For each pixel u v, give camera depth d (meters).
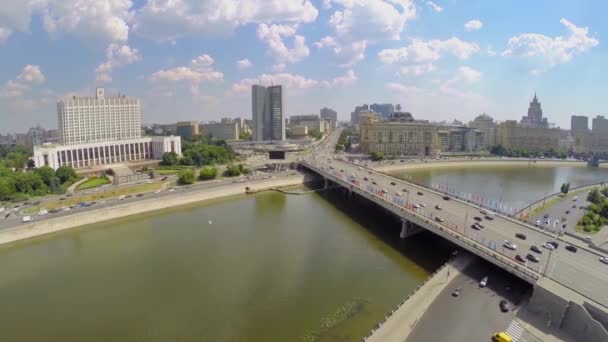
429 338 61.50
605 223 133.25
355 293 85.19
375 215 160.88
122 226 143.38
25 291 90.06
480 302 72.50
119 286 91.19
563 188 185.62
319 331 70.31
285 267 100.56
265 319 74.75
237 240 124.25
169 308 80.12
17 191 176.38
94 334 71.25
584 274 76.81
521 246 92.94
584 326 61.56
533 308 69.44
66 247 121.56
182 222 148.38
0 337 70.94
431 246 118.19
